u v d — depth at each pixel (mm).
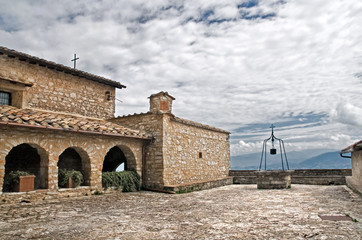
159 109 13336
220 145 18297
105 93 15289
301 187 14500
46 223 6207
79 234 5293
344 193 11055
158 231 5492
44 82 12547
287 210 7594
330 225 5719
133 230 5578
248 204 8828
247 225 5910
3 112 9109
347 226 5594
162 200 9875
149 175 12922
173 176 13219
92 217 6867
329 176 16453
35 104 12078
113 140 11836
